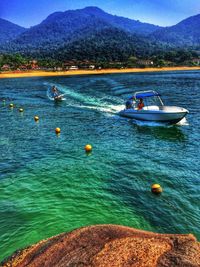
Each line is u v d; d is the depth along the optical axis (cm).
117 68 14688
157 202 1294
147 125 2633
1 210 1227
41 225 1126
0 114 3306
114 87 5766
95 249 719
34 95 4881
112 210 1232
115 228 827
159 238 763
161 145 2077
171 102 3809
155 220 1157
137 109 2780
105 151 1953
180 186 1438
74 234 812
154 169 1645
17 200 1320
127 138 2255
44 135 2373
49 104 3894
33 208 1247
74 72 12688
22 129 2586
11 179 1536
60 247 762
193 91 4997
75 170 1644
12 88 6203
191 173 1584
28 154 1914
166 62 17575
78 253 716
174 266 632
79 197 1344
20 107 3725
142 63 16812
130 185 1458
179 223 1134
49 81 7975
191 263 641
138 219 1166
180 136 2288
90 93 4791
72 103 3884
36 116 2973
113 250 704
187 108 3372
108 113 3167
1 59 14562
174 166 1686
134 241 739
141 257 668
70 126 2658
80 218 1174
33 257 765
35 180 1524
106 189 1419
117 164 1725
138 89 5356
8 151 1977
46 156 1873
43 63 15000
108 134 2373
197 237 1046
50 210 1232
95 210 1234
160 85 6178
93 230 819
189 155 1866
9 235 1065
